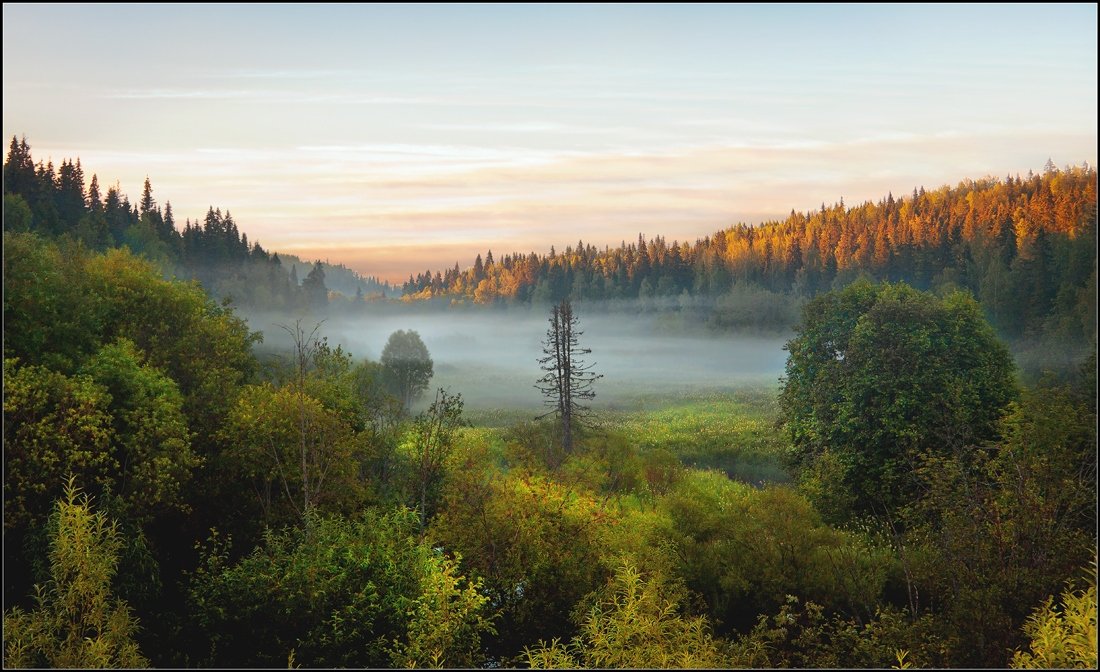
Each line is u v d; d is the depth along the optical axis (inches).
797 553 938.7
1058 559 679.1
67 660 630.5
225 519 1004.6
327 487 989.2
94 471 893.8
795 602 890.1
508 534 902.4
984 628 657.6
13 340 957.8
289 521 969.5
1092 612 546.3
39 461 801.6
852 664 707.4
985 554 705.0
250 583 743.7
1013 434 926.4
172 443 891.4
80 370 952.9
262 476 1023.6
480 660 764.0
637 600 717.3
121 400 952.9
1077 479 741.3
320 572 749.3
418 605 717.9
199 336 1235.2
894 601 895.1
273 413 980.6
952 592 725.9
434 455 1005.8
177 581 847.1
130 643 684.1
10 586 770.8
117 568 770.8
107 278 1221.1
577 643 701.9
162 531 990.4
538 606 872.9
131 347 1040.2
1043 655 557.9
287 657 716.0
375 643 709.9
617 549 938.7
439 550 849.5
